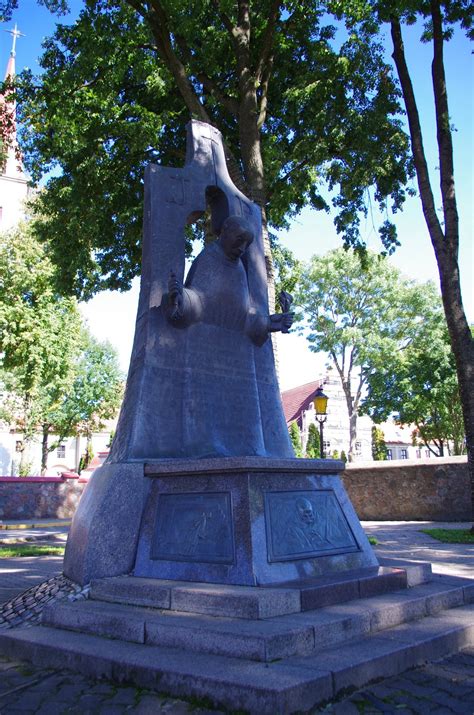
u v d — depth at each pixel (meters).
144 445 5.61
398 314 36.62
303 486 4.89
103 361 42.72
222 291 6.54
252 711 2.83
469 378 13.19
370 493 19.44
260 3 14.68
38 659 3.85
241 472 4.55
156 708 3.01
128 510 5.04
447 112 13.96
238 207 7.42
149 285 6.29
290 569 4.32
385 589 4.64
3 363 28.50
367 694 3.12
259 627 3.45
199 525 4.63
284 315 6.93
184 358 6.18
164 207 6.66
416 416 36.00
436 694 3.16
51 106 14.73
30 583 7.21
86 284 18.55
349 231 16.88
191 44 15.05
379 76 14.97
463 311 13.44
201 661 3.28
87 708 3.06
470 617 4.36
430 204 13.84
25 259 27.55
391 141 15.04
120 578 4.73
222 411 6.27
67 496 24.81
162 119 15.41
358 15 13.73
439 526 15.88
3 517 23.41
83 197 15.70
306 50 15.83
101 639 3.91
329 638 3.56
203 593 3.93
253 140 13.74
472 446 13.07
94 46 13.39
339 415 50.16
